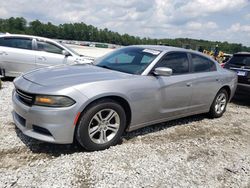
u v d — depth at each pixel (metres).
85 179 2.95
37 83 3.41
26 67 8.06
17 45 7.99
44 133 3.29
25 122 3.38
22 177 2.87
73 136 3.33
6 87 7.11
